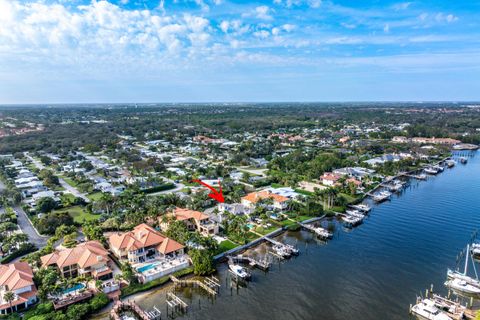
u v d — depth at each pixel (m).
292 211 131.50
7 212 124.81
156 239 94.94
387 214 131.75
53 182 164.38
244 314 70.75
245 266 91.12
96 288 75.94
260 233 110.88
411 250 99.88
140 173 186.38
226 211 124.75
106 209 126.88
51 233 107.81
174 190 159.88
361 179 176.88
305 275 86.31
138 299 75.25
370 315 70.31
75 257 84.12
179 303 73.75
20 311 68.75
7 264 83.00
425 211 134.50
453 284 79.31
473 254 96.31
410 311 71.00
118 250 91.19
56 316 65.94
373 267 89.94
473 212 132.12
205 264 85.06
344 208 135.62
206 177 182.00
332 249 101.38
